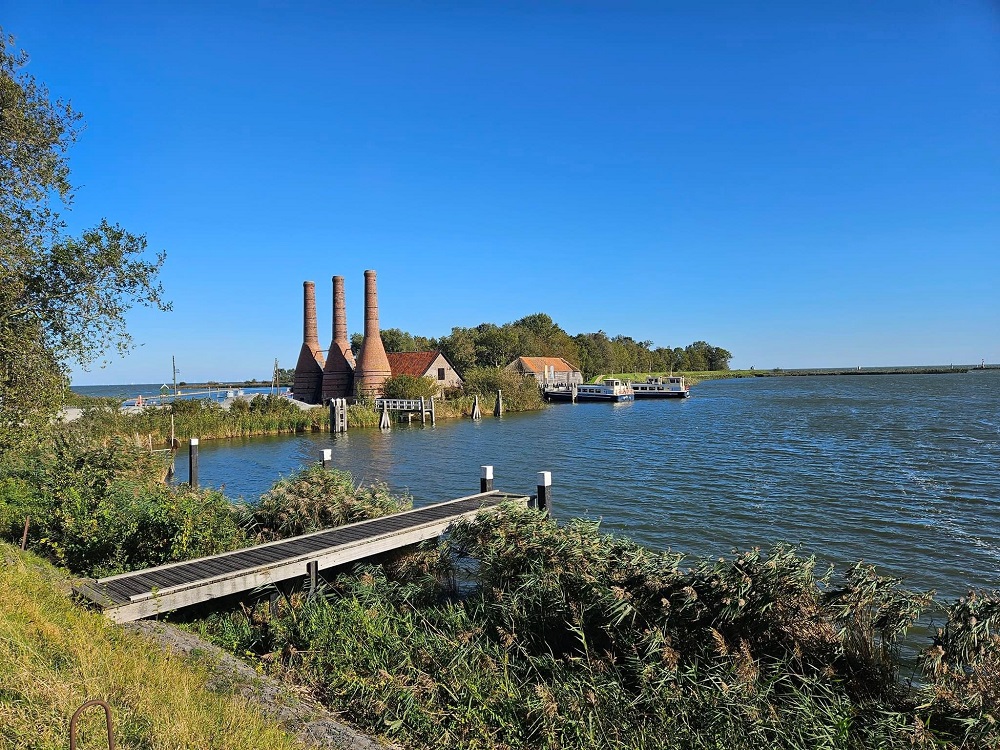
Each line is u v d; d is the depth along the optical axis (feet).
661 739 19.85
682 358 613.93
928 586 40.73
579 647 26.21
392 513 46.26
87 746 13.28
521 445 115.34
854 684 21.54
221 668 20.88
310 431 150.00
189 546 37.93
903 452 95.09
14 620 19.27
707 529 54.08
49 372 46.42
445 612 29.55
